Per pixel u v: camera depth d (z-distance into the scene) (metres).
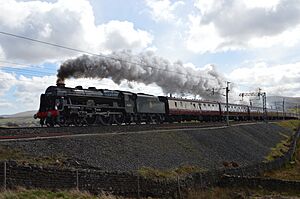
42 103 30.22
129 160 22.77
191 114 52.25
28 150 18.81
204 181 23.61
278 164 35.75
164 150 27.47
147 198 18.27
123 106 37.53
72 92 31.19
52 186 15.20
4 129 21.64
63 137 21.97
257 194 23.05
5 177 13.90
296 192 23.44
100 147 22.77
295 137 57.69
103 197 15.57
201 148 32.34
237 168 27.75
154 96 44.44
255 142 45.28
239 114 68.50
